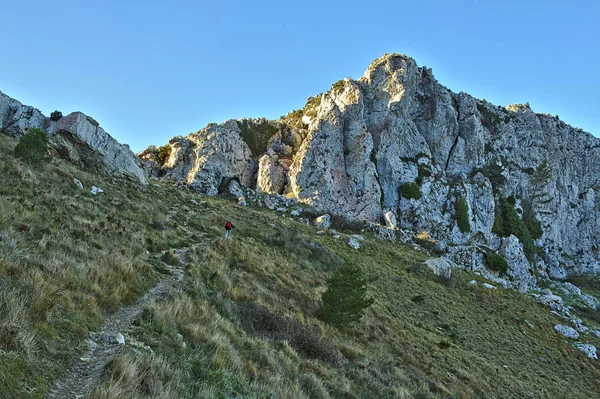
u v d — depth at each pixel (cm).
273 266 2931
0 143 3058
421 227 7856
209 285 1928
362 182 8069
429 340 2900
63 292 1054
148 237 2300
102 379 789
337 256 4175
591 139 12788
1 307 810
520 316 4231
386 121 9019
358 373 1689
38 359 754
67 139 4119
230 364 1165
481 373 2623
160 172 8619
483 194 9112
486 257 6819
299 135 9800
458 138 9956
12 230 1384
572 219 11294
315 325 2147
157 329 1159
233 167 8175
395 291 3872
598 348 3981
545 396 2709
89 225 1972
